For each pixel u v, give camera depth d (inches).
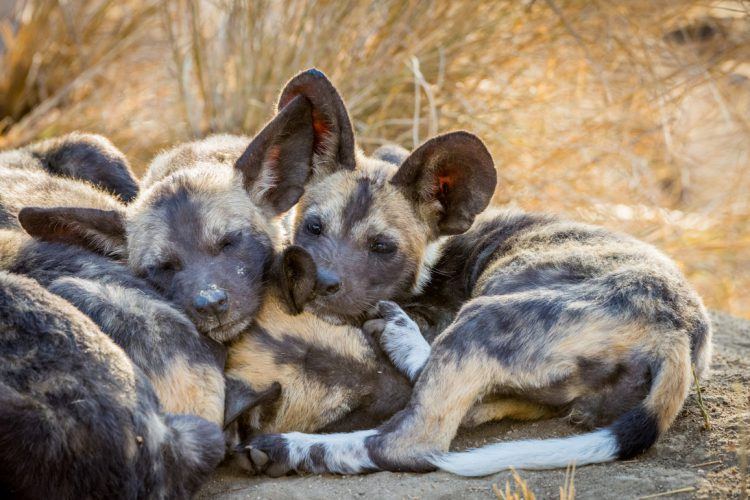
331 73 576.7
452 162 397.7
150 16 697.0
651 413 311.6
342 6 581.0
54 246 352.5
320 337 338.0
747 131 649.6
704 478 300.7
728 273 570.6
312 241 392.2
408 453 315.3
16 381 259.9
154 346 306.8
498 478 307.9
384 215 392.8
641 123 608.4
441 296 407.5
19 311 274.1
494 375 320.5
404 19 579.5
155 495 272.5
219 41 603.8
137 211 373.1
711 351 365.4
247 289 350.3
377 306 370.0
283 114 376.8
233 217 369.7
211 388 312.2
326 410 331.9
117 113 653.9
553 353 320.2
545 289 337.1
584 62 605.9
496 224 414.9
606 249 358.6
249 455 319.3
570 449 310.3
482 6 589.6
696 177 641.0
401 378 339.6
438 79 574.9
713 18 646.5
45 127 638.5
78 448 256.5
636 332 320.2
